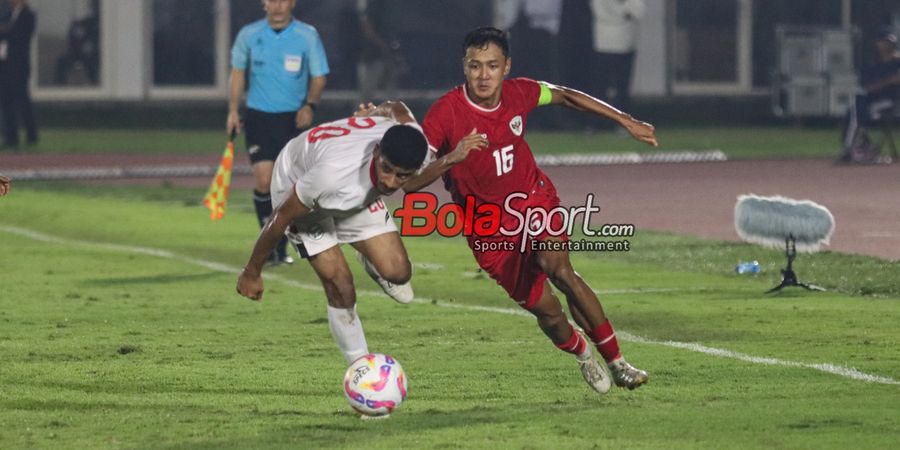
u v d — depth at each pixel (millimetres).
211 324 31094
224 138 92938
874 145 77000
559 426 21234
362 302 34156
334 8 99250
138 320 31656
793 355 26875
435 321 31359
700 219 50406
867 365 25781
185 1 99562
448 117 23344
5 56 82000
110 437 20797
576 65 95000
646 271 38875
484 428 21141
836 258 39938
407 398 23516
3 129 84688
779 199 35500
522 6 94438
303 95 41469
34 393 23922
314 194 22125
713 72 108750
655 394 23609
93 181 68250
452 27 101188
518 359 26891
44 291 36000
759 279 37094
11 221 52719
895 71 73438
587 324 23281
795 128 105188
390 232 23891
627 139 92062
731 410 22219
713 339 28734
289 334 29844
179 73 99938
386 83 93625
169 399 23484
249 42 41281
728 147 85812
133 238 47219
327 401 23312
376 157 21688
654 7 105812
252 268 22922
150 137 93000
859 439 20234
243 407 22859
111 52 98188
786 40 103375
